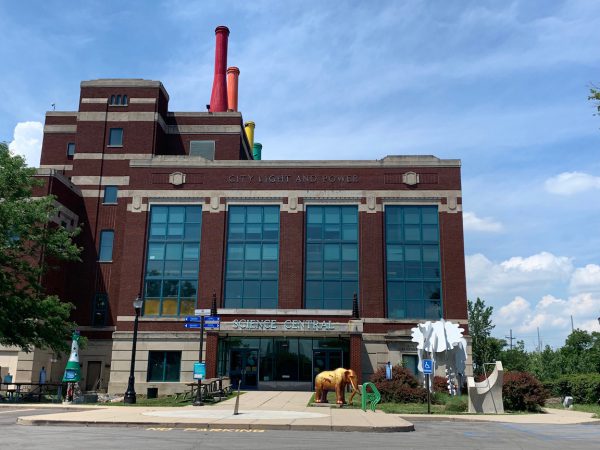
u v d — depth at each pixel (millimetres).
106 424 17938
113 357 42188
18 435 15266
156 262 43969
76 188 48938
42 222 38656
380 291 42406
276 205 44594
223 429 17562
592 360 64500
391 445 14359
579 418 25219
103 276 47781
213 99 61344
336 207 44469
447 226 43469
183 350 41875
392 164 44656
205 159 45375
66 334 38469
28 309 36188
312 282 43188
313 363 41219
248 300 43000
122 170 49656
